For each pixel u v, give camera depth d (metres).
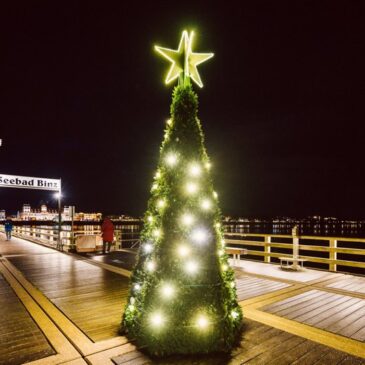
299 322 4.31
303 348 3.49
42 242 17.25
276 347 3.51
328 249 8.24
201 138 3.80
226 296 3.58
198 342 3.30
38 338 3.77
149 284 3.51
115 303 5.25
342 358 3.27
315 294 5.83
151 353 3.28
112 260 10.41
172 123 3.82
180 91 3.88
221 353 3.35
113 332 3.91
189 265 3.38
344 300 5.42
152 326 3.34
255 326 4.14
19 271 8.31
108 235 12.42
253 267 8.88
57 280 7.12
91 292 6.00
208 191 3.66
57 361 3.19
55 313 4.70
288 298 5.55
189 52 3.95
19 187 13.05
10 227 20.95
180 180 3.59
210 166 3.88
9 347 3.52
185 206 3.51
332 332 3.95
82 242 12.67
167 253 3.45
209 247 3.49
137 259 4.06
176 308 3.32
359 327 4.13
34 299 5.50
